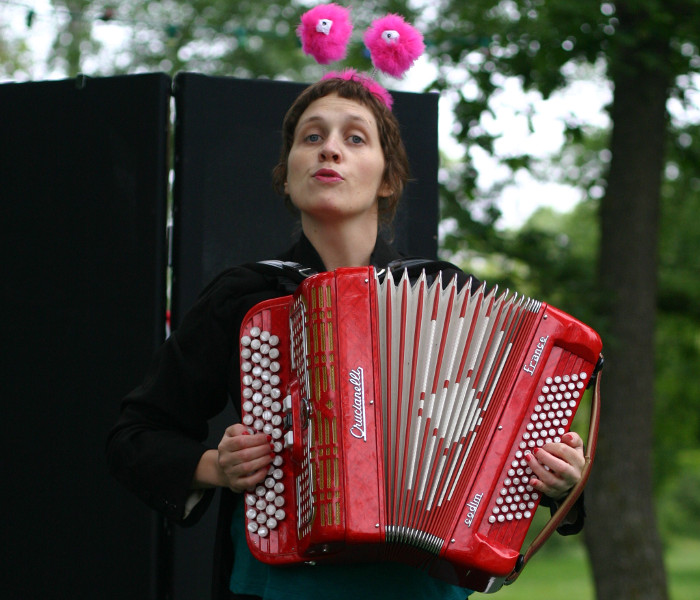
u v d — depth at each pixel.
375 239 4.20
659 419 19.62
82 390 5.89
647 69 11.20
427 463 3.59
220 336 3.95
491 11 12.18
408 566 3.79
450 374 3.71
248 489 3.66
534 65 11.12
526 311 3.87
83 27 16.02
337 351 3.57
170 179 6.46
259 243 6.10
